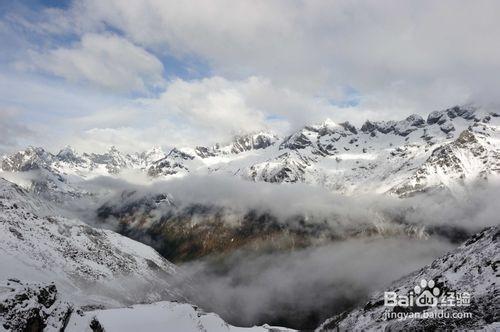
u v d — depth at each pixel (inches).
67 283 6727.4
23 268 5900.6
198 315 4744.1
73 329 2504.9
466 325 2888.8
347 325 5167.3
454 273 3956.7
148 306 4237.2
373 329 4146.2
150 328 3543.3
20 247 6904.5
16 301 2201.0
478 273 3592.5
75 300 5925.2
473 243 4596.5
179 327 3873.0
